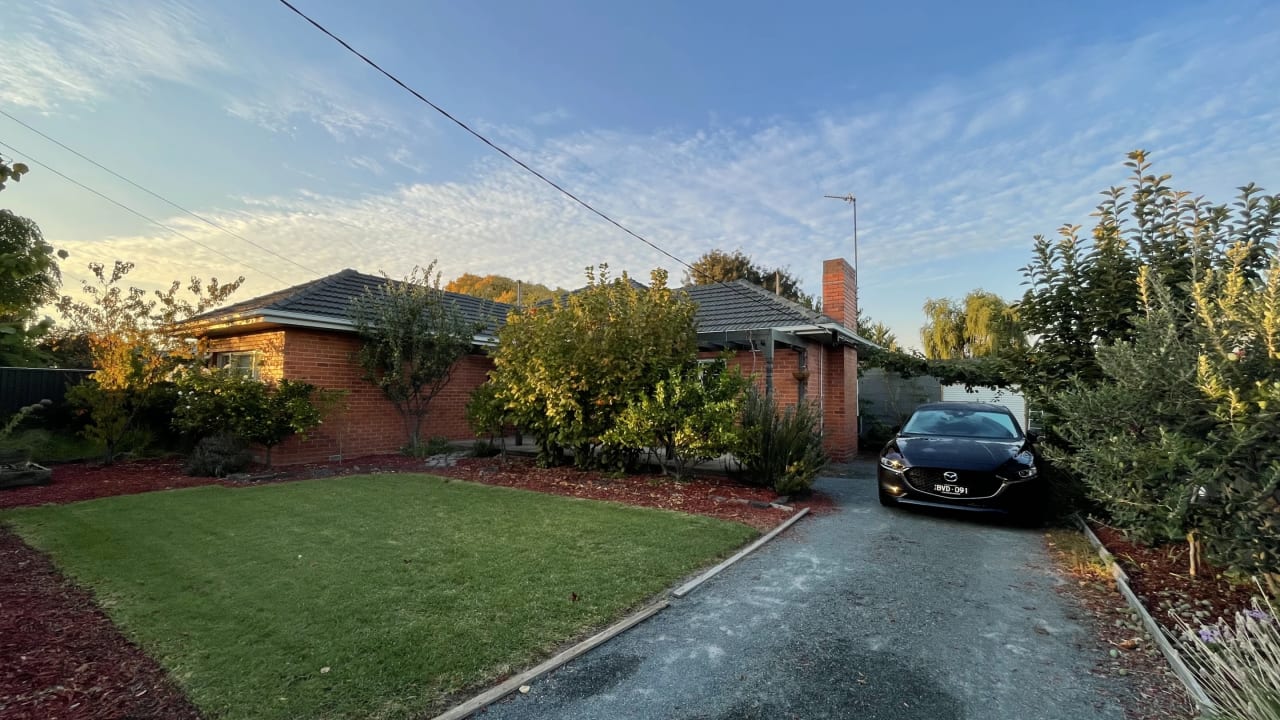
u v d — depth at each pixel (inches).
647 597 160.9
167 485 326.6
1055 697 110.6
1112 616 152.6
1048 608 158.7
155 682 108.3
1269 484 132.8
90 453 438.6
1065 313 290.0
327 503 276.8
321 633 130.6
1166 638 135.3
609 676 117.0
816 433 337.7
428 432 526.0
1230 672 93.7
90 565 178.9
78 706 99.7
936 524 259.6
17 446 364.5
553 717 101.6
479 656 121.1
